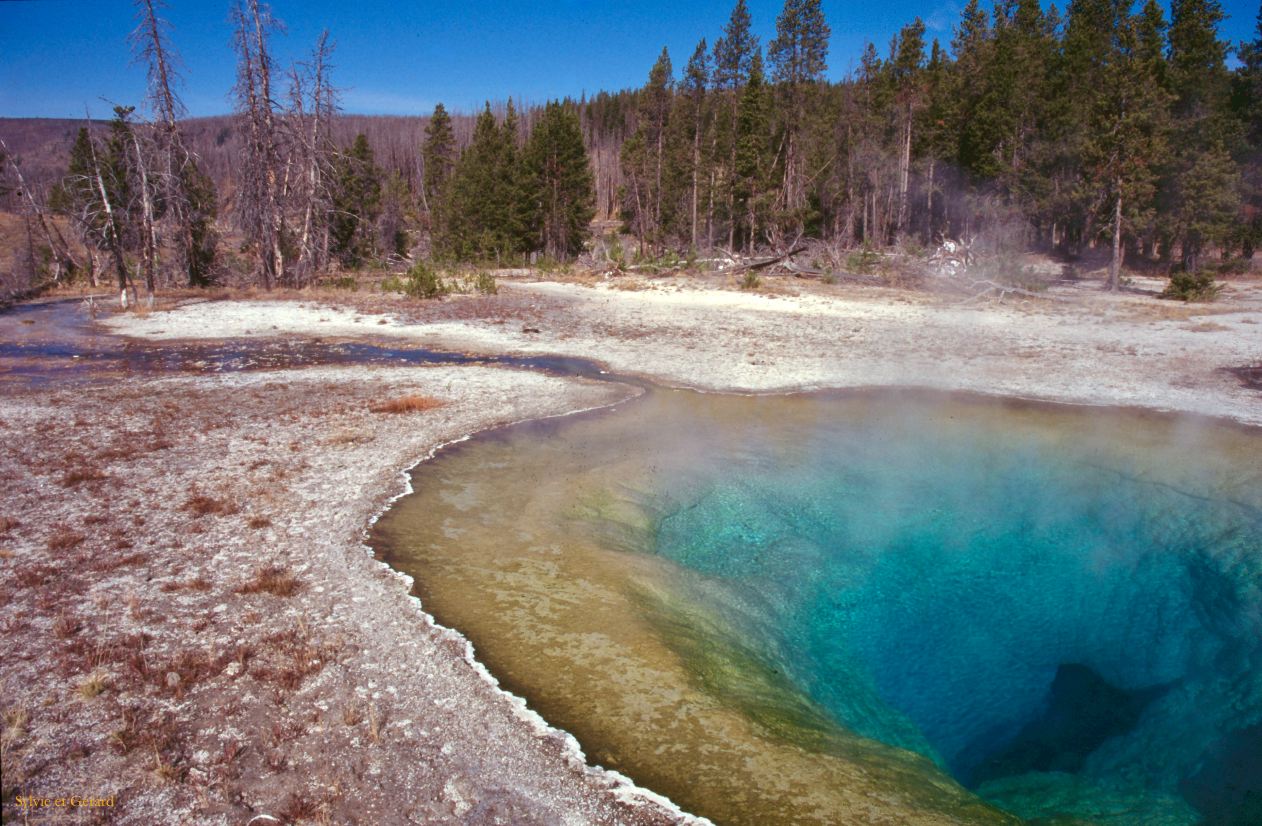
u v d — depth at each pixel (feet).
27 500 30.27
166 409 44.73
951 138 150.20
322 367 57.82
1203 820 16.49
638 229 208.95
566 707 18.58
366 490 32.63
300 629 21.27
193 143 106.93
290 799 14.98
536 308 89.81
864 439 41.24
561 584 25.03
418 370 56.65
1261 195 128.77
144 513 29.32
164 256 110.22
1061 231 160.45
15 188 124.36
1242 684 21.67
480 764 16.37
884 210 177.68
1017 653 23.67
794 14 153.79
